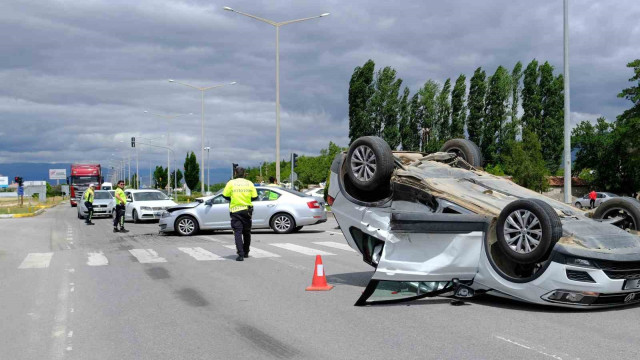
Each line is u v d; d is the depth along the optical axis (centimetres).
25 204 5934
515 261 715
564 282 686
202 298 847
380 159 861
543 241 688
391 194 870
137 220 2725
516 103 7212
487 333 627
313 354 564
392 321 689
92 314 754
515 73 7219
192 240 1770
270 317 721
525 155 5741
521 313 720
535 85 7131
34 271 1141
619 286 688
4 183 12269
